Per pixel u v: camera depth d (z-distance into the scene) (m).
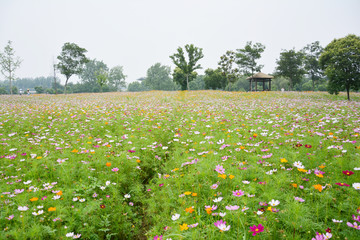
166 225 2.83
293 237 2.28
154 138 6.49
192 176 3.70
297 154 4.24
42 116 10.30
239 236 2.39
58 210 2.91
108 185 3.62
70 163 4.42
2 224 2.70
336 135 5.88
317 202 2.82
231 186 3.46
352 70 20.41
